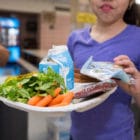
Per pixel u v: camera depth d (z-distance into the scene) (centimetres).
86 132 93
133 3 105
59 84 67
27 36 814
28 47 814
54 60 75
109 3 85
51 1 832
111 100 87
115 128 88
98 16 91
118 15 88
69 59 76
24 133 197
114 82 75
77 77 80
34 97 63
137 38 90
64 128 201
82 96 68
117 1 85
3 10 776
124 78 72
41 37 831
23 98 65
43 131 231
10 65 550
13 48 746
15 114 187
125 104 89
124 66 76
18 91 65
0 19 729
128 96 89
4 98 66
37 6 816
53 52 77
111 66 75
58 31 850
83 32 103
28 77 71
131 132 93
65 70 73
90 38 98
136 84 77
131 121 93
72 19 238
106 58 89
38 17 824
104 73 72
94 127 90
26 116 196
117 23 94
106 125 89
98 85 69
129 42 89
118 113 88
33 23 820
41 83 65
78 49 99
